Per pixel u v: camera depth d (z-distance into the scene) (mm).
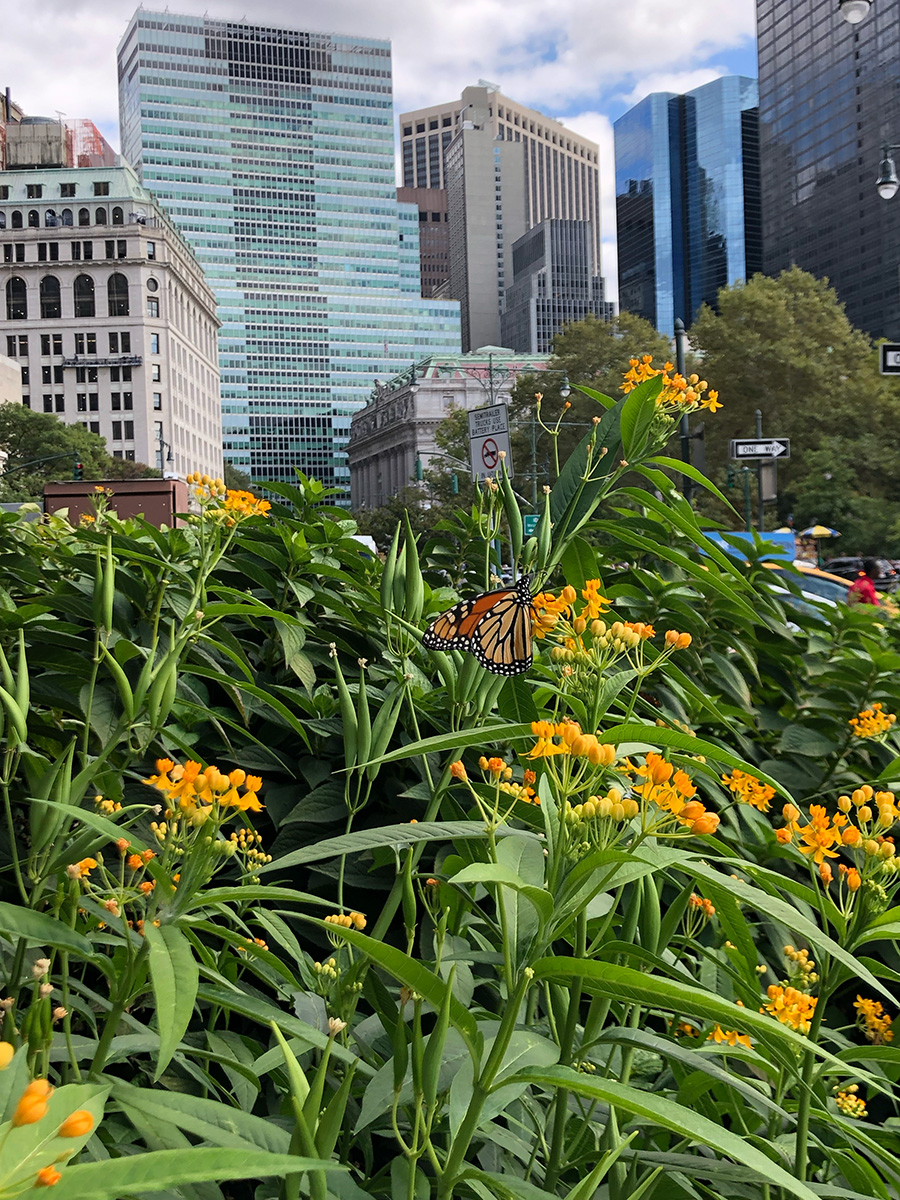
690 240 188375
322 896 2387
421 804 2367
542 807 1307
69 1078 1324
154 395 107812
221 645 2332
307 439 176125
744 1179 1361
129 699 1641
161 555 2787
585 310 199875
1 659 1547
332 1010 1511
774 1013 1488
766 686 3650
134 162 182875
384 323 181750
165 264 108438
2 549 3166
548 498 2527
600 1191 1515
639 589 3279
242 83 181000
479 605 2025
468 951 1731
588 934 1785
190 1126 1072
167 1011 910
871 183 118062
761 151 137750
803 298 46594
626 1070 1649
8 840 2168
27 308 106375
